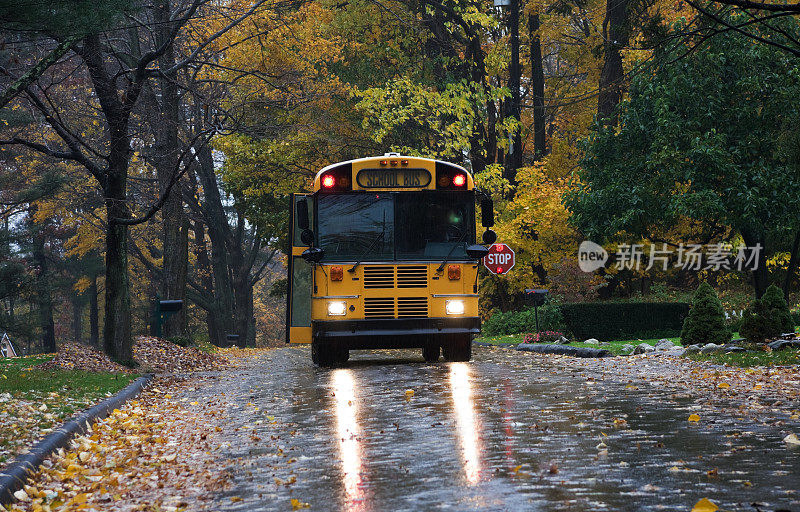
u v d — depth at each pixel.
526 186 46.34
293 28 42.47
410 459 10.13
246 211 64.31
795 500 7.29
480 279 48.84
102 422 14.96
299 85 43.78
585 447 10.33
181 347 35.72
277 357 38.50
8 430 12.12
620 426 11.88
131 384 21.16
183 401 19.19
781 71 34.94
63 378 20.88
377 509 7.74
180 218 42.41
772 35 34.84
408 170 24.38
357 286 23.88
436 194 24.42
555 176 53.28
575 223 40.31
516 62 54.91
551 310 36.62
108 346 27.22
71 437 12.73
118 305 27.30
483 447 10.65
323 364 26.56
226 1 39.19
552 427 12.02
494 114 54.19
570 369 21.95
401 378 20.81
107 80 27.17
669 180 36.69
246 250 103.25
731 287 47.09
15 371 22.44
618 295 46.16
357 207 24.22
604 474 8.70
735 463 9.02
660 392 15.95
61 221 75.38
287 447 11.70
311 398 17.72
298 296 25.55
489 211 24.45
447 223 24.38
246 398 18.88
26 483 9.66
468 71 56.00
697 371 19.28
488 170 50.03
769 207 35.03
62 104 34.41
